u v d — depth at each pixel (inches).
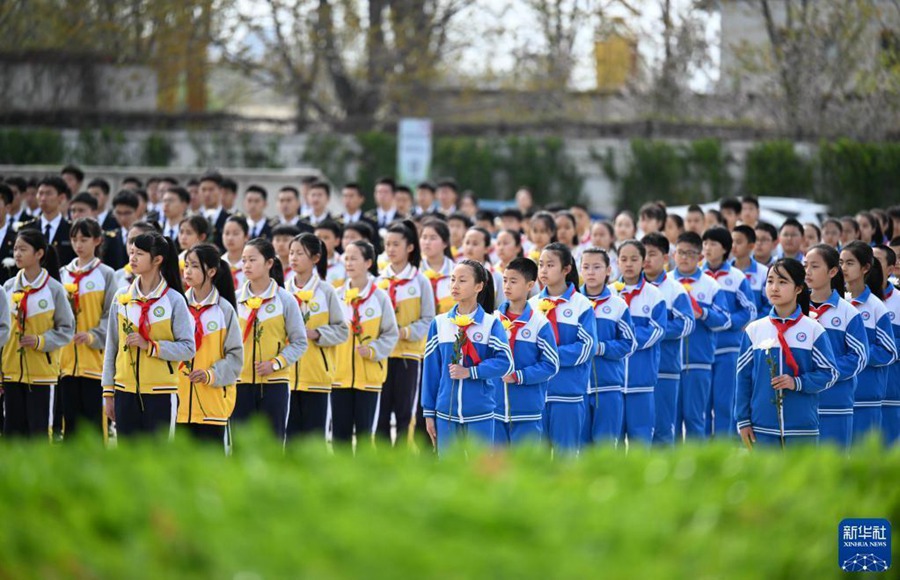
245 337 725.3
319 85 2628.0
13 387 769.6
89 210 1025.5
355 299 805.9
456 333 665.0
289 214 1128.8
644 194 2290.8
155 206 1285.7
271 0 2401.6
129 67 2368.4
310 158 2297.0
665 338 850.8
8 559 311.7
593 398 771.4
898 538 401.1
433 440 679.1
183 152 2273.6
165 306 658.8
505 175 2309.3
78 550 305.3
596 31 2484.0
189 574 296.8
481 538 313.0
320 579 285.7
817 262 688.4
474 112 2603.3
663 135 2365.9
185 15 2322.8
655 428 859.4
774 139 2298.2
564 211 1090.7
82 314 807.7
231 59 2422.5
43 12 2287.2
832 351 661.3
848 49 2170.3
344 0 2454.5
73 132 2218.3
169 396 660.1
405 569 292.5
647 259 847.1
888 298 789.9
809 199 2257.6
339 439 813.2
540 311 701.3
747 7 2407.7
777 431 655.8
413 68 2504.9
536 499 336.8
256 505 326.0
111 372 673.6
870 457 419.5
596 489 364.5
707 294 895.7
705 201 2290.8
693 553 323.3
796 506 367.9
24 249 757.9
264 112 3115.2
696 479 390.3
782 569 342.0
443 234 912.9
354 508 325.4
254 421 401.1
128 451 394.6
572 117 2532.0
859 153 2230.6
